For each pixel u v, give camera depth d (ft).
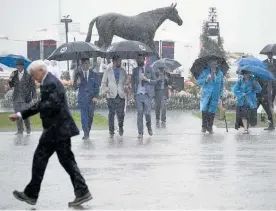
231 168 44.19
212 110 70.28
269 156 50.52
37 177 32.17
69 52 74.02
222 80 71.20
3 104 112.88
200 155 51.21
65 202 33.60
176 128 76.07
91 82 64.23
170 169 43.88
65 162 32.48
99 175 41.50
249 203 32.81
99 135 68.18
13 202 33.71
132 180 39.63
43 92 32.01
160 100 81.51
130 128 75.92
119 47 73.92
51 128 32.14
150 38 106.11
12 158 49.88
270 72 79.77
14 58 75.10
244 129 70.64
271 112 75.15
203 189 36.58
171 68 91.66
